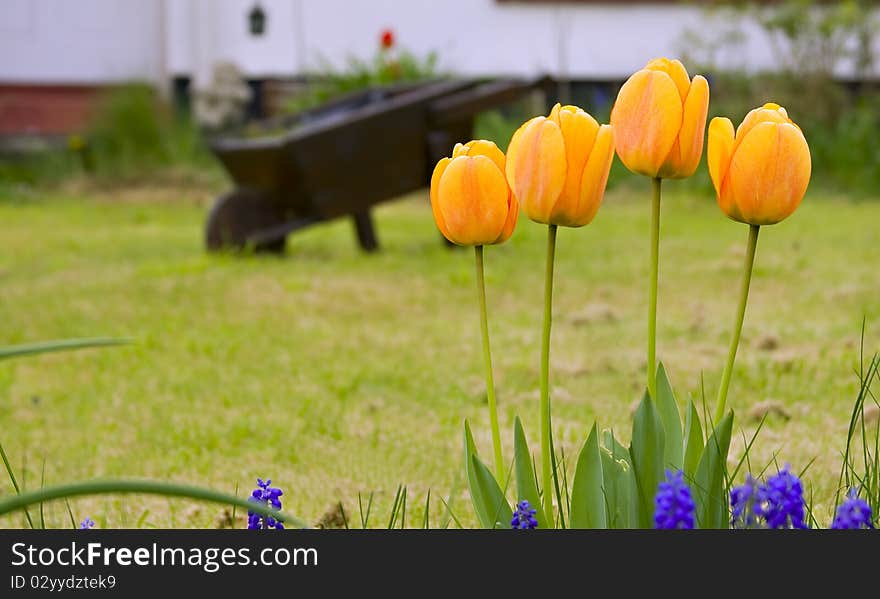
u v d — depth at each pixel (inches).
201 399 224.1
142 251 430.3
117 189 645.9
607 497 97.3
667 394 99.3
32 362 258.1
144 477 174.2
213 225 400.5
